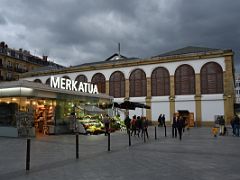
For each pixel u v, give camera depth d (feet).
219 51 120.16
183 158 32.48
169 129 95.71
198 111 122.52
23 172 25.03
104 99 95.96
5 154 36.47
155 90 133.90
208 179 22.11
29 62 228.84
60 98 74.49
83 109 79.97
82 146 45.39
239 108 120.78
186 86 126.93
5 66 202.18
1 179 22.34
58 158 32.91
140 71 139.13
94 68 150.61
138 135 65.72
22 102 64.44
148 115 133.28
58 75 162.09
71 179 22.29
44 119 76.02
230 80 117.39
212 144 47.83
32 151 39.29
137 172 24.81
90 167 27.17
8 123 64.95
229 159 31.71
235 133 69.10
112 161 30.60
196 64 125.29
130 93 140.05
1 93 66.39
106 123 70.90
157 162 29.84
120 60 157.17
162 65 132.98
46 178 22.61
